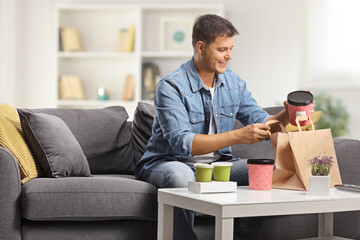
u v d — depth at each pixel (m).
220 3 6.20
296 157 2.07
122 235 2.38
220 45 2.41
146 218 2.35
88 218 2.30
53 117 2.75
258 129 2.16
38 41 6.51
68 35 6.20
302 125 2.18
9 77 6.50
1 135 2.44
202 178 2.01
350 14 5.82
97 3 6.41
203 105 2.52
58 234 2.30
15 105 6.50
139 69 6.09
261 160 2.07
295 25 6.05
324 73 5.93
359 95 5.76
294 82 6.06
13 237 2.23
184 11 6.19
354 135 5.78
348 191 2.05
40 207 2.22
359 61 5.78
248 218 2.47
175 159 2.51
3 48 6.48
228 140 2.21
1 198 2.22
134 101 6.11
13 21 6.49
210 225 2.52
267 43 6.11
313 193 1.95
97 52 6.20
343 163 2.58
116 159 3.02
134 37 6.17
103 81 6.34
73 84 6.19
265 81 6.12
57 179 2.35
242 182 2.48
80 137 2.97
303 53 6.02
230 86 2.61
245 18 6.15
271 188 2.12
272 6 6.10
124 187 2.32
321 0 5.93
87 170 2.70
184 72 2.53
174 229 2.20
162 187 2.32
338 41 5.87
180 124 2.37
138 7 6.09
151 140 2.61
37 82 6.51
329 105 5.52
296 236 2.49
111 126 3.06
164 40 6.17
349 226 2.63
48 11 6.49
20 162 2.42
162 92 2.46
